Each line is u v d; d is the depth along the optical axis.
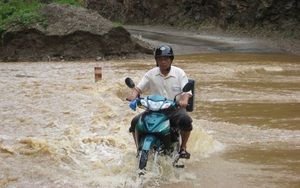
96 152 7.17
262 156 7.23
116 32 32.09
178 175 6.12
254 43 39.16
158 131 5.75
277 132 9.12
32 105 11.11
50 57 31.05
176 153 6.25
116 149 7.34
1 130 8.51
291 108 11.95
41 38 31.06
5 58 30.84
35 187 5.65
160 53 6.11
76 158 6.84
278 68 23.05
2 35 31.06
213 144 7.76
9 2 38.00
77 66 24.59
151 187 5.66
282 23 42.19
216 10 48.78
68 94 12.84
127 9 59.94
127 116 9.67
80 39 31.44
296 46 37.09
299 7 40.59
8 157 6.77
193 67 23.20
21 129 8.61
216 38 43.06
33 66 24.80
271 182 5.91
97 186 5.69
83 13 33.19
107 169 6.26
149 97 6.03
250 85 16.83
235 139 8.48
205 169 6.50
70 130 8.35
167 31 49.97
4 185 5.66
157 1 55.91
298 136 8.73
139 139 5.96
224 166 6.66
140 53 33.03
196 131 7.84
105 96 12.89
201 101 13.16
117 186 5.68
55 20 32.50
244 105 12.46
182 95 6.13
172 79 6.22
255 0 44.19
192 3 51.81
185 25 51.91
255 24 44.47
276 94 14.59
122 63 26.94
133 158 6.53
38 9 33.62
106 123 9.13
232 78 18.95
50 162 6.56
